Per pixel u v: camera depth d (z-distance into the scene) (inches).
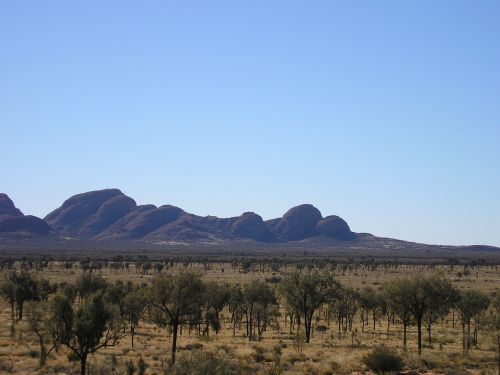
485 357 1897.1
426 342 2422.5
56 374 1517.0
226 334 2760.8
